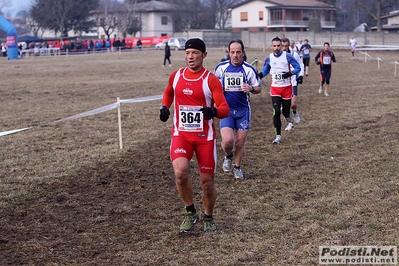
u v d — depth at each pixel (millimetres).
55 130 11922
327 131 11383
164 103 5527
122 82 23906
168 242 5465
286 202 6660
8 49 48500
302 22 81062
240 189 7309
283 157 9141
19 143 10508
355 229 5621
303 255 5008
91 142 10562
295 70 10102
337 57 41438
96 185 7602
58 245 5434
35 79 25922
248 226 5855
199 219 6129
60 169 8461
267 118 13375
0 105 16516
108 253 5211
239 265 4848
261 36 65562
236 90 7656
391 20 71750
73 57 49156
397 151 9320
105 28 86938
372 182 7406
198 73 5391
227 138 7570
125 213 6391
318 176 7852
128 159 9125
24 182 7750
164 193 7184
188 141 5461
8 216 6336
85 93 19719
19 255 5176
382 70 29062
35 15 85062
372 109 14430
